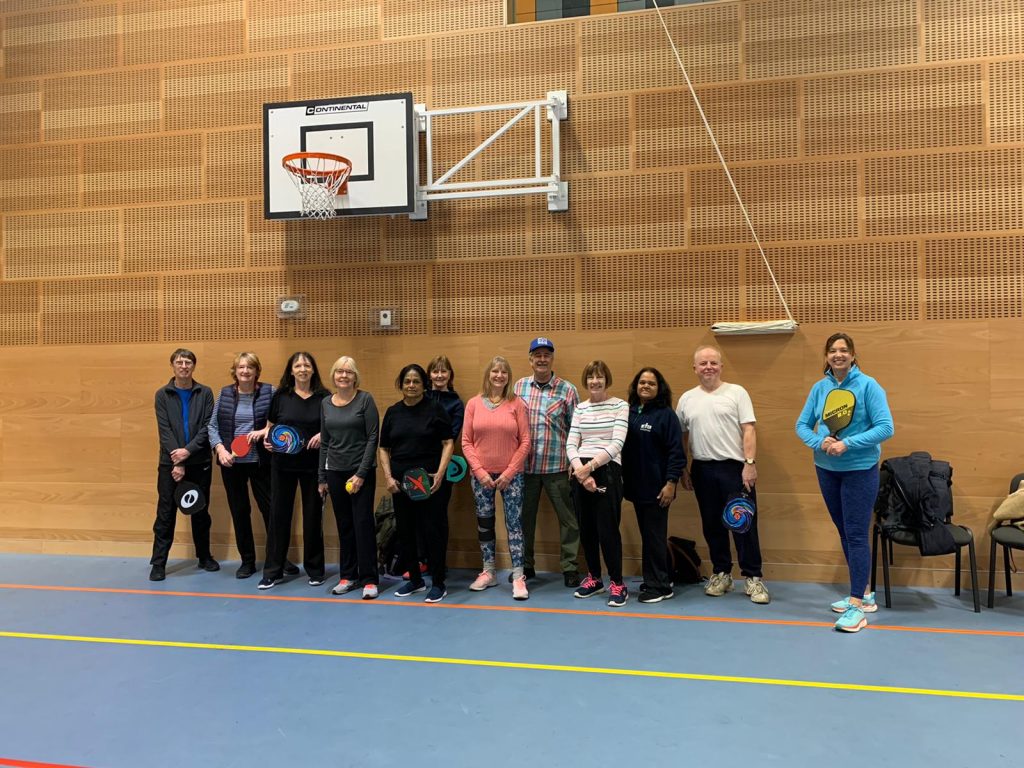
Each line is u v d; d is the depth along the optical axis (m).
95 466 5.62
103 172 5.71
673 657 3.29
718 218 4.83
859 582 3.73
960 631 3.64
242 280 5.48
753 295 4.77
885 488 4.09
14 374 5.78
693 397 4.35
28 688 3.00
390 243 5.28
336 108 5.11
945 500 3.96
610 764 2.34
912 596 4.28
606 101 5.00
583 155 5.03
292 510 4.75
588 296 4.99
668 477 4.11
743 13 4.82
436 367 4.83
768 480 4.70
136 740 2.54
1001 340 4.43
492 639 3.54
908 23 4.59
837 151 4.68
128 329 5.63
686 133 4.88
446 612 4.00
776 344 4.71
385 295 5.29
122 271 5.66
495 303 5.12
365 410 4.42
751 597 4.18
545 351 4.53
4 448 5.75
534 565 4.89
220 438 4.93
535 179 4.92
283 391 4.73
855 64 4.66
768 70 4.79
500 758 2.38
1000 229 4.45
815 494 4.63
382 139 5.05
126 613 4.04
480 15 5.19
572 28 5.05
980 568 4.44
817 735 2.53
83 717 2.72
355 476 4.29
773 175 4.76
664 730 2.57
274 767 2.34
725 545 4.30
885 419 3.64
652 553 4.17
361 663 3.24
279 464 4.61
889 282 4.59
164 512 4.88
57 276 5.76
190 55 5.61
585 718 2.67
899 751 2.42
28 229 5.83
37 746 2.50
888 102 4.61
